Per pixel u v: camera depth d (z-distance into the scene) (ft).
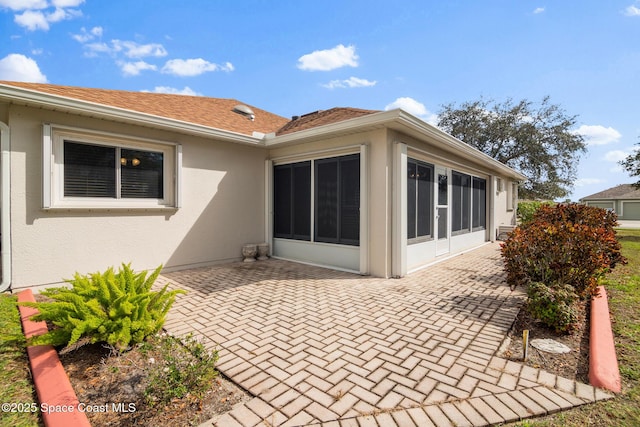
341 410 6.98
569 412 6.87
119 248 18.90
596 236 13.46
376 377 8.34
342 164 21.95
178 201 21.25
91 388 7.87
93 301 9.53
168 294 11.50
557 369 8.68
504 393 7.56
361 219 20.33
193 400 7.36
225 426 6.48
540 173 74.74
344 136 21.43
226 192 24.36
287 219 26.00
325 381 8.16
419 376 8.38
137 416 6.82
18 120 15.39
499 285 17.94
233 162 24.84
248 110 33.01
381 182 19.58
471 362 9.12
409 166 21.61
